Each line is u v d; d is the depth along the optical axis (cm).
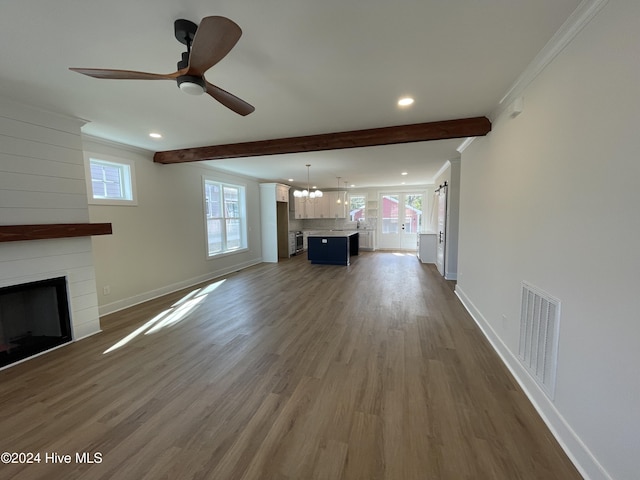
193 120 304
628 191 118
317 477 142
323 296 460
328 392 210
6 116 248
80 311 306
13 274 255
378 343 289
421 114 290
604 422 131
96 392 213
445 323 341
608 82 129
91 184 362
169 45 175
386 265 731
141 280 433
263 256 805
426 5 140
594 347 138
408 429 173
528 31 161
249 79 217
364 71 206
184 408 194
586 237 144
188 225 529
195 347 284
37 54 182
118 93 238
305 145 365
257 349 279
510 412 187
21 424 180
